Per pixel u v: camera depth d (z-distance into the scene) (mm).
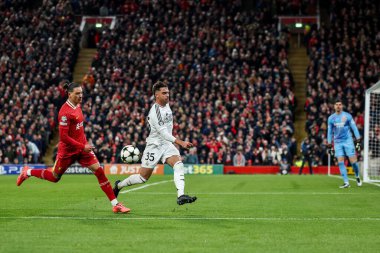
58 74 71875
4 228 16625
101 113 64312
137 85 67812
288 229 16547
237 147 58344
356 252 13289
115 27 77062
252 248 13750
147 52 72000
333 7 75625
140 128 60719
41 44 75875
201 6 79062
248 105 62000
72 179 44938
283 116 60906
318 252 13297
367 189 32531
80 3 86375
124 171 58875
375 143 47531
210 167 58062
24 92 68000
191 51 71125
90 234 15609
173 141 19656
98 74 70062
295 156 58875
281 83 65750
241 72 67688
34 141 62000
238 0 78875
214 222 17906
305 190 31891
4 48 76500
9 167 59562
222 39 72375
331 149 34562
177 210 21172
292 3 80688
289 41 76750
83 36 83688
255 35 73000
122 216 19344
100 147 60312
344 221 18219
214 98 64438
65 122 19703
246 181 41562
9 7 85875
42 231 16094
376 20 71562
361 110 60500
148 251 13383
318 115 60875
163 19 77812
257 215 19719
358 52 67500
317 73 66688
